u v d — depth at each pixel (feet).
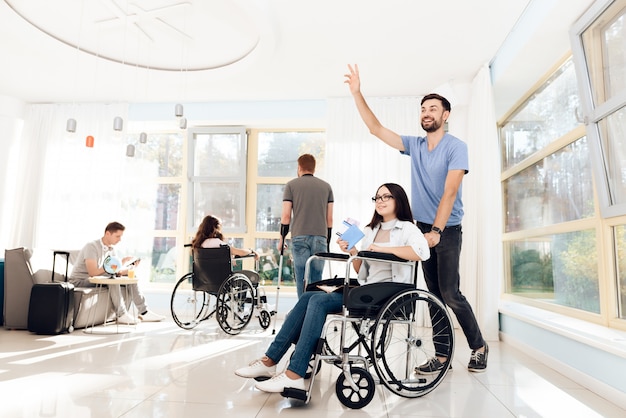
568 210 10.71
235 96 17.34
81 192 17.65
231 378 8.13
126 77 15.64
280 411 6.40
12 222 17.69
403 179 16.46
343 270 15.93
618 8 8.21
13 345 10.93
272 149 18.81
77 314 13.19
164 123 18.26
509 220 14.82
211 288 13.46
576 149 10.31
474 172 14.53
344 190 16.61
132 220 18.62
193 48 13.84
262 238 18.43
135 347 10.86
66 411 6.21
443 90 8.75
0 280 13.82
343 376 6.67
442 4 10.91
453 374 8.75
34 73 15.40
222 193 18.54
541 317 10.48
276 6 11.13
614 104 8.07
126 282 12.90
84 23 12.41
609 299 8.94
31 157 17.89
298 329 7.30
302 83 15.90
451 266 8.55
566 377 8.57
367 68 14.57
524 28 10.91
